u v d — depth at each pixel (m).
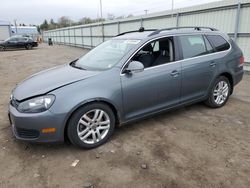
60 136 3.05
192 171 2.81
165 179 2.68
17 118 3.00
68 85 3.12
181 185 2.58
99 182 2.65
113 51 3.95
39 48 28.48
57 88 3.07
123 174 2.78
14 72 10.39
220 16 10.04
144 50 3.71
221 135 3.70
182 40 4.13
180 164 2.95
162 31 4.06
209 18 10.57
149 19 14.95
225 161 3.00
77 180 2.69
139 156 3.14
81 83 3.16
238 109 4.84
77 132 3.16
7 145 3.47
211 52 4.50
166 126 4.04
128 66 3.43
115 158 3.11
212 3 10.22
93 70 3.58
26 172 2.85
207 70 4.38
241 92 6.21
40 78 3.63
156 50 3.86
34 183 2.66
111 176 2.75
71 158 3.12
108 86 3.28
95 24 23.75
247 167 2.87
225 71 4.69
